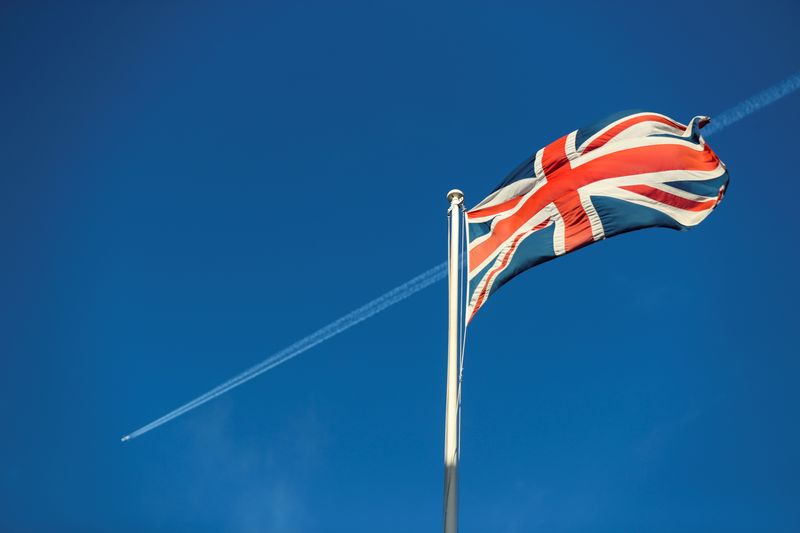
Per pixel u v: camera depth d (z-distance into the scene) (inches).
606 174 538.3
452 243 520.1
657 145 546.3
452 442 418.3
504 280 506.6
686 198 529.7
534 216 537.6
